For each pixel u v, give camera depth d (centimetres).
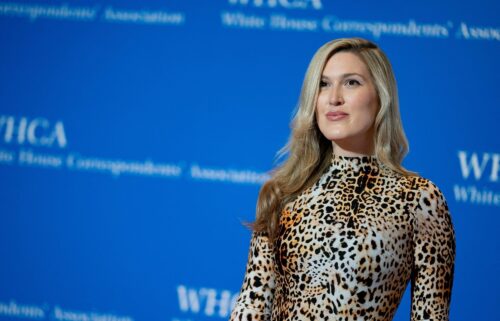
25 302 908
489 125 825
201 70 877
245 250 868
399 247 445
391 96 472
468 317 829
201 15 877
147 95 884
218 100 873
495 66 826
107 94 891
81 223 897
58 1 902
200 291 876
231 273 870
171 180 880
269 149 863
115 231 891
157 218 882
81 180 897
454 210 829
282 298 464
